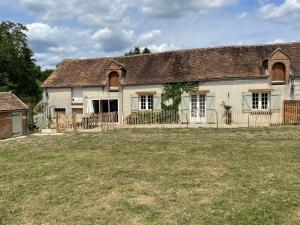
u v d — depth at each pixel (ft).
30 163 52.95
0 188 39.32
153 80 112.27
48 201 34.01
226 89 105.70
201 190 35.29
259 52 110.42
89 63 129.29
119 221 28.60
